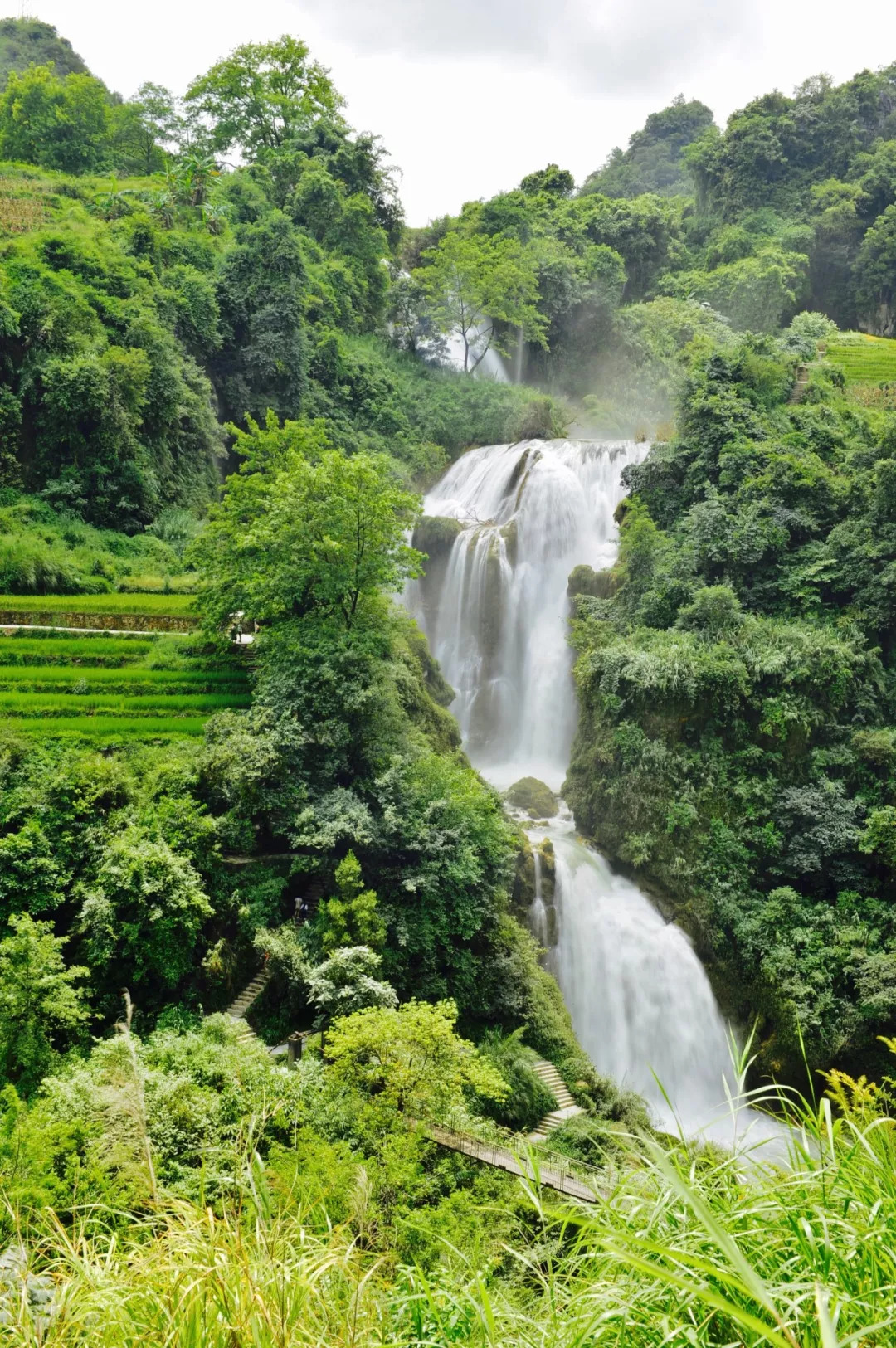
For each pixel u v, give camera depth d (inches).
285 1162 612.4
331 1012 970.1
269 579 1389.0
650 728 1603.1
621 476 2042.3
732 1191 202.4
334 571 1379.2
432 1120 762.2
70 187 2699.3
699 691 1549.0
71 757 1206.9
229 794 1186.6
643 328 3115.2
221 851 1211.9
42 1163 581.0
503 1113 1072.2
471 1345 192.4
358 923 1103.6
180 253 2411.4
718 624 1663.4
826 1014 1316.4
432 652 2106.3
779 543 1743.4
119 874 1024.9
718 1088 1389.0
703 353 2385.6
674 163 4675.2
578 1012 1444.4
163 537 1972.2
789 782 1544.0
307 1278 204.2
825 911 1414.9
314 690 1310.3
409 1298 209.9
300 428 1649.9
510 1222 633.6
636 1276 182.2
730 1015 1435.8
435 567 2126.0
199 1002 1077.8
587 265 3122.5
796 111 3690.9
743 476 1862.7
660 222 3535.9
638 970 1440.7
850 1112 244.8
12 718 1302.9
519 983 1264.8
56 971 943.0
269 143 3196.4
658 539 1834.4
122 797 1155.9
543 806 1723.7
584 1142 1019.3
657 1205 187.0
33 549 1672.0
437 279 2898.6
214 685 1457.9
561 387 3122.5
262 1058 841.5
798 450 1894.7
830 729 1555.1
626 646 1675.7
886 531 1672.0
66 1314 207.6
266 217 2578.7
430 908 1218.0
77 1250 256.4
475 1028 1224.8
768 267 3240.7
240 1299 189.3
